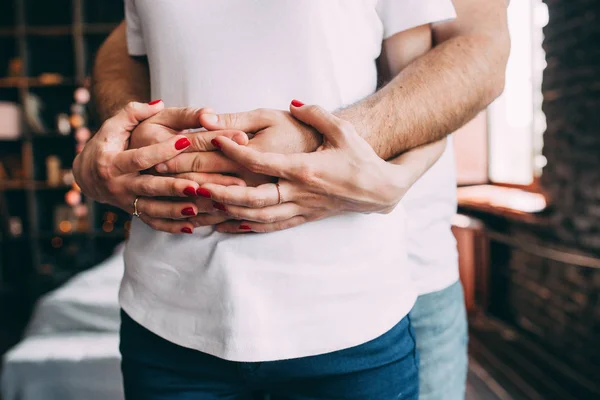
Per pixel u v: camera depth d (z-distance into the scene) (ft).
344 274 2.10
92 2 16.05
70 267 15.05
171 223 2.12
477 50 2.27
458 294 3.41
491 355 10.14
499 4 2.47
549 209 9.49
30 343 6.60
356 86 2.27
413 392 2.37
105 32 15.44
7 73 15.98
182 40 2.22
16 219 15.75
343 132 1.92
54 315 6.89
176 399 2.32
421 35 2.41
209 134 1.99
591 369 8.20
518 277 11.11
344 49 2.21
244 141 1.96
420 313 3.10
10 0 15.79
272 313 2.08
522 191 12.77
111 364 6.22
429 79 2.18
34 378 6.19
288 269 2.08
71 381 6.19
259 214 1.96
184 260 2.18
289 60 2.14
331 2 2.15
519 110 13.01
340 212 2.10
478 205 11.93
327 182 1.92
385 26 2.33
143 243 2.33
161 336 2.27
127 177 2.13
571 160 8.68
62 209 15.74
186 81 2.23
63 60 16.28
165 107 2.32
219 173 2.05
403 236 2.34
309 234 2.08
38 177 16.05
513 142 13.58
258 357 2.06
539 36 11.70
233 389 2.29
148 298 2.31
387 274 2.20
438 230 3.19
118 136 2.19
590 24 8.01
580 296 8.55
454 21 2.42
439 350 3.18
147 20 2.31
